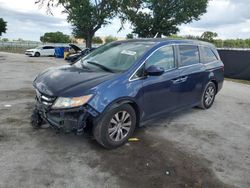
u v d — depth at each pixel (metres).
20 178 3.16
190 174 3.49
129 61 4.39
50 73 4.40
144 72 4.35
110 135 3.95
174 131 4.96
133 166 3.60
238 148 4.39
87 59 5.05
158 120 5.53
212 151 4.21
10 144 3.99
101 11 30.66
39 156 3.69
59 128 3.74
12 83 8.91
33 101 6.42
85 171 3.40
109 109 3.82
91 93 3.65
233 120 5.87
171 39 5.30
